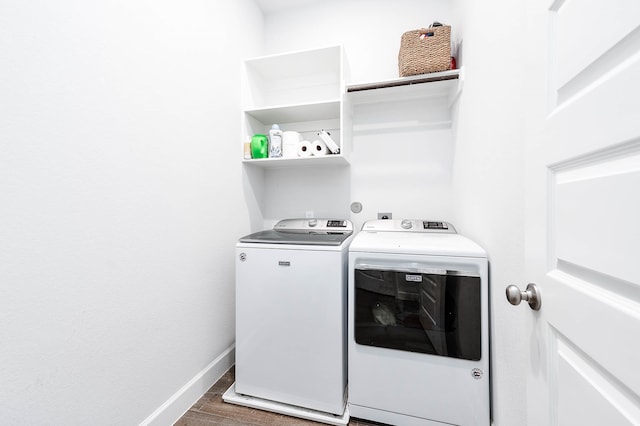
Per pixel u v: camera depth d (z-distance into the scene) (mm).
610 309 427
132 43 1104
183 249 1384
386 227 1812
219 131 1674
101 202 989
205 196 1549
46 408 829
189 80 1424
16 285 765
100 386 986
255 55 2111
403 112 1986
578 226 506
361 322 1310
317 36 2137
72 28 893
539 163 635
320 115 2035
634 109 384
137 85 1128
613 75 419
